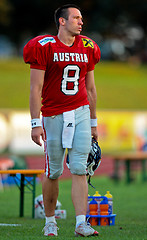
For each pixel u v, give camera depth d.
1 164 48.53
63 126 17.33
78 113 17.45
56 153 17.56
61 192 36.81
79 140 17.30
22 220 25.08
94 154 18.36
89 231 17.22
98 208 22.28
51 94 17.39
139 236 17.98
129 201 35.38
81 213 17.39
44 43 17.00
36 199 26.98
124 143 59.81
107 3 167.88
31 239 16.50
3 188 43.88
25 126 51.84
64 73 17.25
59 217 26.17
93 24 168.12
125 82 119.56
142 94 108.56
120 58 184.50
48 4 168.50
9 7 159.62
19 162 50.56
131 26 185.38
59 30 17.42
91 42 17.83
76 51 17.36
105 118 58.75
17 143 51.25
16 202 34.91
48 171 17.80
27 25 177.00
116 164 51.91
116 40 188.00
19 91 98.81
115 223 23.31
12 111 51.03
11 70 119.94
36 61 16.98
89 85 18.44
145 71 146.00
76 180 17.55
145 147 61.09
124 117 59.88
